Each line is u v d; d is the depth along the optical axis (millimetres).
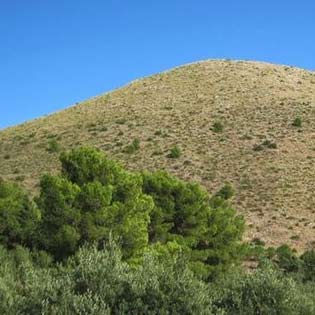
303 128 101625
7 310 16672
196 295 17750
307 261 44906
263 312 19719
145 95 139625
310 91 140000
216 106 122750
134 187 31734
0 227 30844
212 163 89250
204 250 39250
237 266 38719
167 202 38031
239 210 72625
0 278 18391
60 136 112562
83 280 17375
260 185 80500
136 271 18391
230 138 99625
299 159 89000
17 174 89688
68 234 28688
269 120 108188
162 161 90938
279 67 161000
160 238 36594
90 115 129375
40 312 16469
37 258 27500
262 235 65250
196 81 145750
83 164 32750
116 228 29750
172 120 114688
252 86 138000
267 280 20516
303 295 22516
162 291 17547
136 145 97500
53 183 30172
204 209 39844
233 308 19844
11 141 115625
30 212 31688
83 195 29797
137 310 17109
